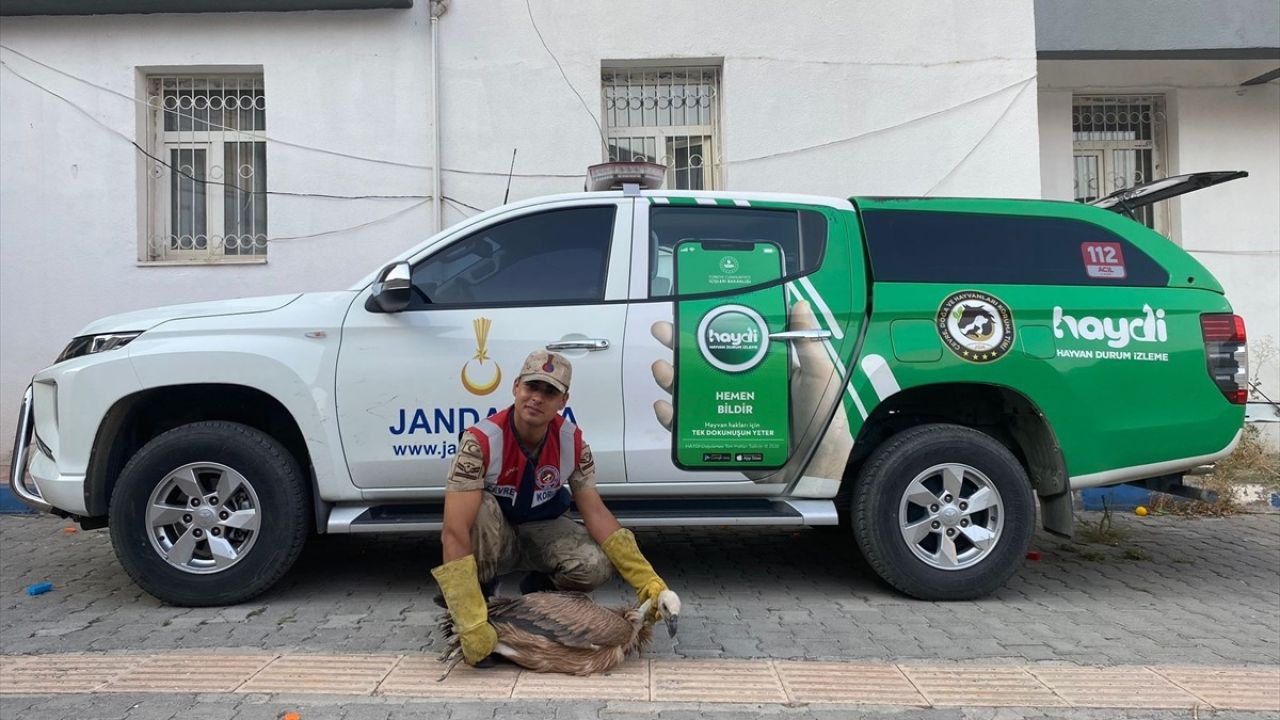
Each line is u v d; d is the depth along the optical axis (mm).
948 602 4621
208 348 4324
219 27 7949
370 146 7984
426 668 3566
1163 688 3447
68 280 7910
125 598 4641
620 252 4516
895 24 8156
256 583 4352
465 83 7996
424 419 4352
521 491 3619
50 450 4445
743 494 4531
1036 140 8172
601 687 3391
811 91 8117
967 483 4590
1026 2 8156
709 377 4402
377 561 5473
